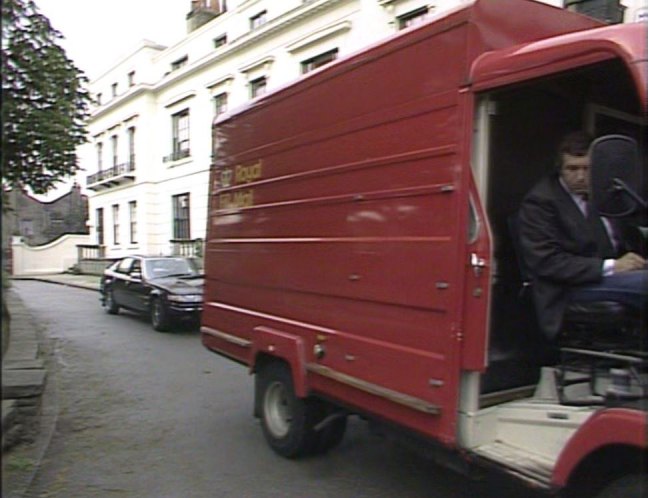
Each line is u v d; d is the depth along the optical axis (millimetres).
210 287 6387
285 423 5262
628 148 2717
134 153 28984
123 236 30656
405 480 4746
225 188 6129
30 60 7070
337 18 16953
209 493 4535
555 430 3242
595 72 3434
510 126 3662
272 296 5145
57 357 9961
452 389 3330
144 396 7504
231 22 22328
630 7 9617
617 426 2732
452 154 3363
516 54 3123
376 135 3924
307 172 4660
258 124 5457
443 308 3375
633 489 2809
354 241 4102
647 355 2924
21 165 7719
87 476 4875
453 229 3330
